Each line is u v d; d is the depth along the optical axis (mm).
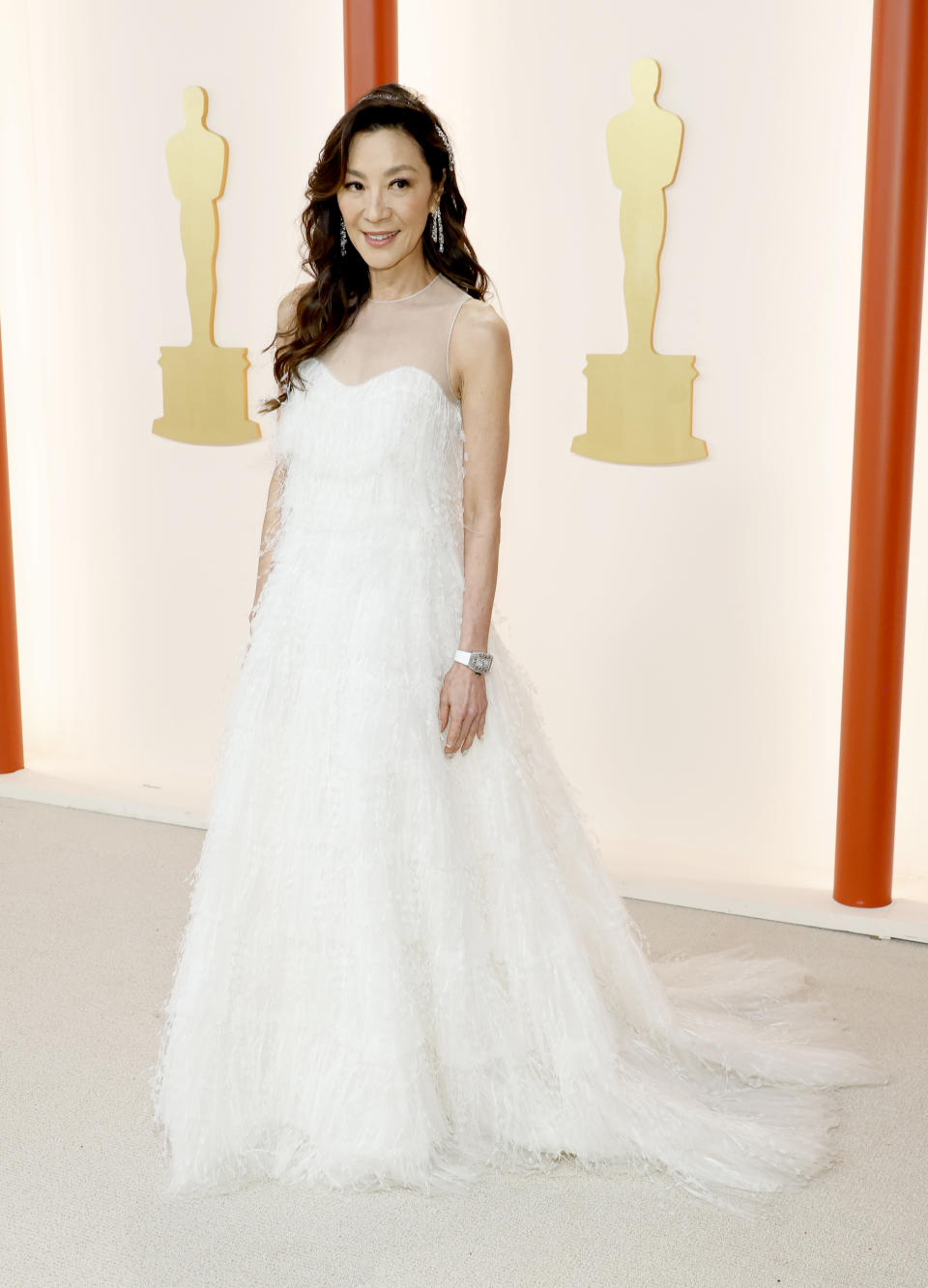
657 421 3318
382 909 2002
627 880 3312
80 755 4344
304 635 2070
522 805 2139
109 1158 2145
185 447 3941
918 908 3148
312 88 3564
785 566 3307
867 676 3014
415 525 2055
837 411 3186
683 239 3232
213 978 2074
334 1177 2045
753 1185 2057
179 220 3795
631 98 3229
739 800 3471
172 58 3709
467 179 3434
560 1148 2109
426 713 2053
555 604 3561
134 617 4145
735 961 2832
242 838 2088
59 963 2871
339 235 2070
